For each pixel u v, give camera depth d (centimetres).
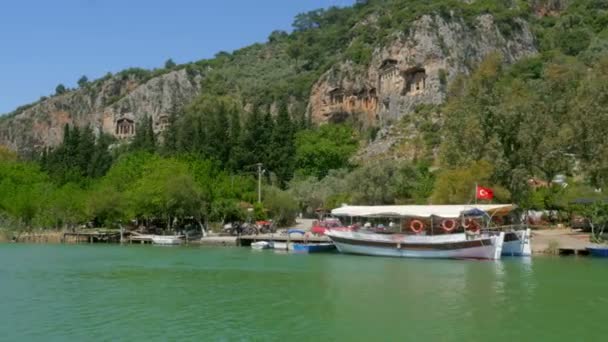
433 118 16962
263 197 12206
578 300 4428
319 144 16575
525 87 10544
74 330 3581
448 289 4941
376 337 3425
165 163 11788
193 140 15950
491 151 8544
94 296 4694
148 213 10831
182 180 10619
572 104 8969
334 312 4053
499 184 8600
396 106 19262
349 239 7894
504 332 3528
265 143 15688
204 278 5647
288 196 12362
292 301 4444
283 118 16262
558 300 4431
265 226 10819
